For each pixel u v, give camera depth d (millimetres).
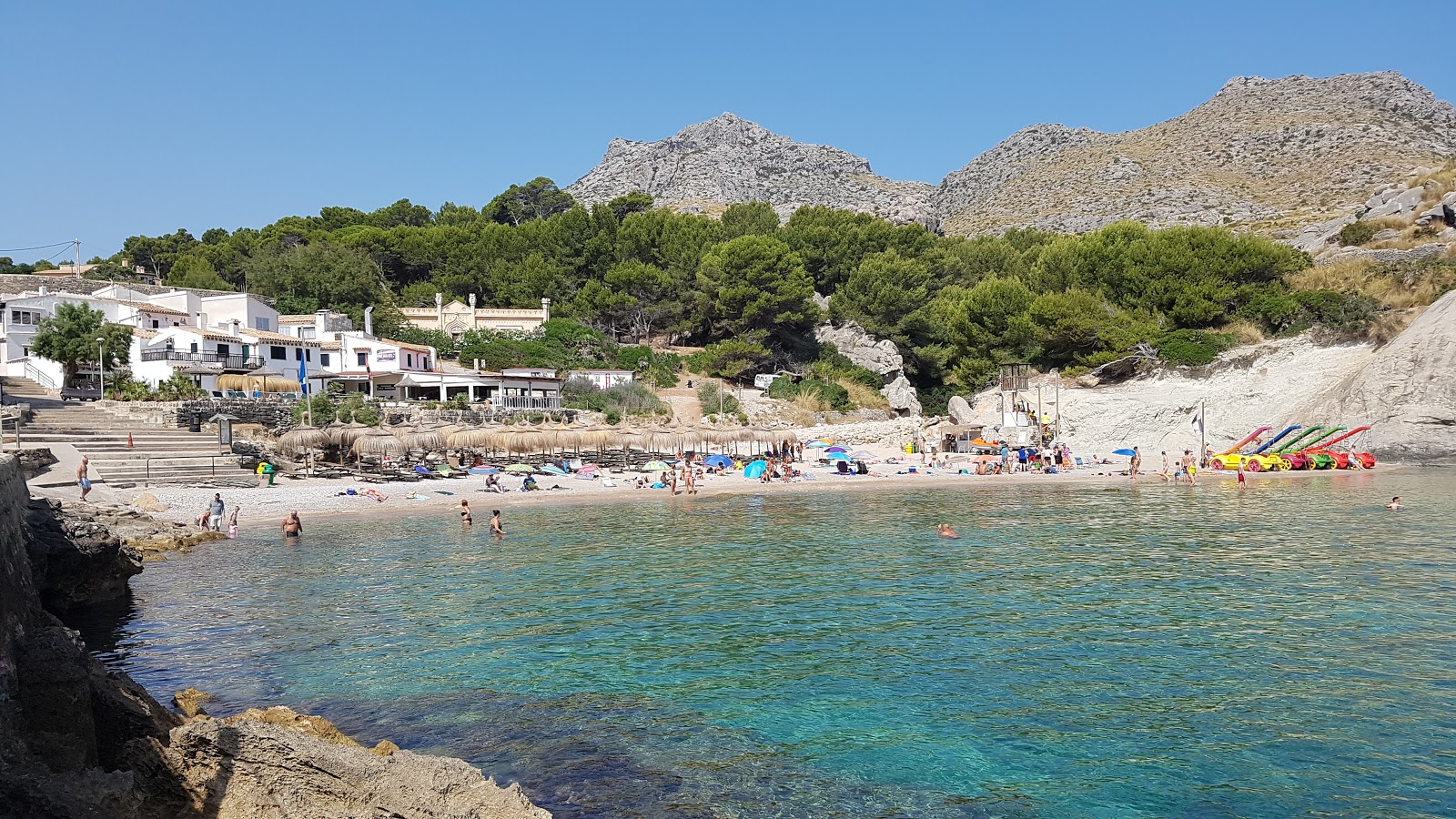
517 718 13539
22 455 32500
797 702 14188
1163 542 29625
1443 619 18703
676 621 19516
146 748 9422
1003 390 78500
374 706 14062
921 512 39531
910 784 11188
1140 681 14977
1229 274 78125
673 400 85750
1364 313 69188
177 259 112625
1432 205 89812
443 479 52156
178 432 47344
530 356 91000
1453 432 59406
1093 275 85938
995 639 17703
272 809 9039
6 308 64875
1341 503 39812
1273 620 18875
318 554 28594
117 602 21562
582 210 116250
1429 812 10305
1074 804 10609
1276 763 11656
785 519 37719
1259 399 69688
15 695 9180
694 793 10945
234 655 16922
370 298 102375
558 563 26844
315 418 55938
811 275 111000
